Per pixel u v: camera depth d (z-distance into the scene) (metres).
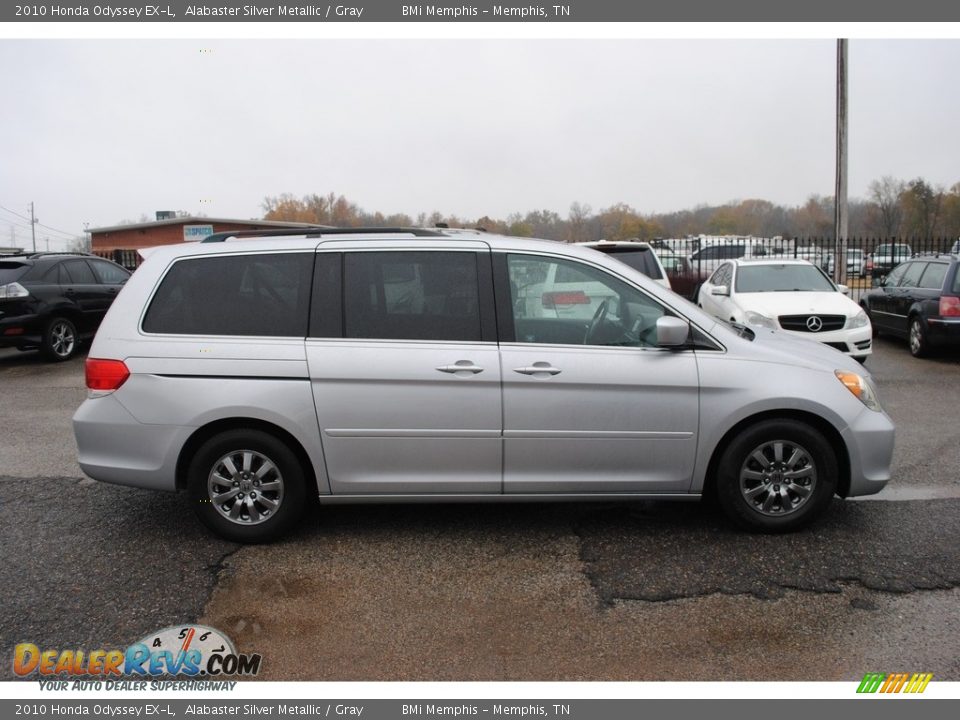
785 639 3.26
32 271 11.29
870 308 12.90
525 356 4.07
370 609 3.54
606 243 10.52
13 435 6.97
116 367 4.11
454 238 4.25
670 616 3.46
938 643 3.21
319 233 4.41
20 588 3.76
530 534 4.39
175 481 4.15
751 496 4.25
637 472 4.19
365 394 4.07
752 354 4.20
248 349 4.07
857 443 4.18
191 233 40.97
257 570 3.95
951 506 4.77
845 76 18.12
